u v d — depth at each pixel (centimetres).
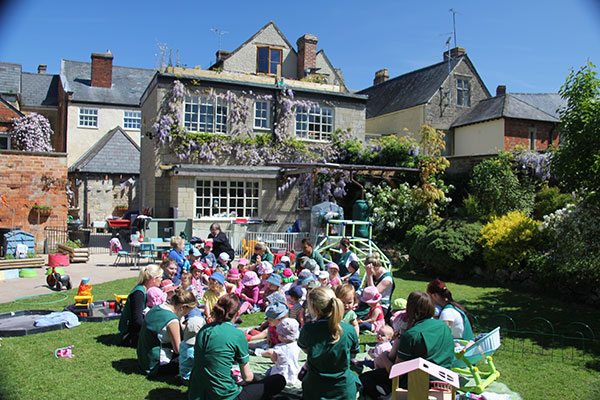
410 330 434
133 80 3319
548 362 612
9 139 2452
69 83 3091
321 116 2077
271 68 2438
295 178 1880
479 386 474
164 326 535
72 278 1164
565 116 844
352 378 434
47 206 1670
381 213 1647
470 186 1714
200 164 1859
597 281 912
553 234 1041
